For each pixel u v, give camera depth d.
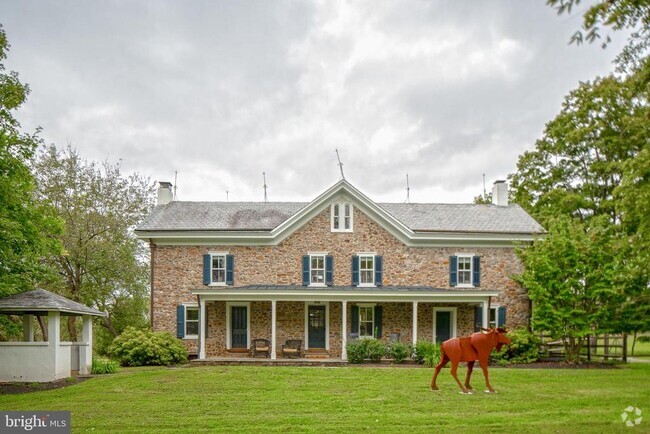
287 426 10.66
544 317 22.39
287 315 25.06
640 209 16.50
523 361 22.31
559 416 11.53
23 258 19.47
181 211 27.09
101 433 10.16
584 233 23.53
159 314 25.30
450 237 25.48
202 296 23.17
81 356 19.12
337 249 25.52
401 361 21.86
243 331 25.03
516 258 26.00
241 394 14.45
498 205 28.91
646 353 30.42
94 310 19.38
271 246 25.52
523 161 35.84
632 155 30.25
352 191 25.42
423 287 25.41
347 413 11.94
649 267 17.52
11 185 16.31
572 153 33.28
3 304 17.05
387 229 25.69
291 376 17.77
